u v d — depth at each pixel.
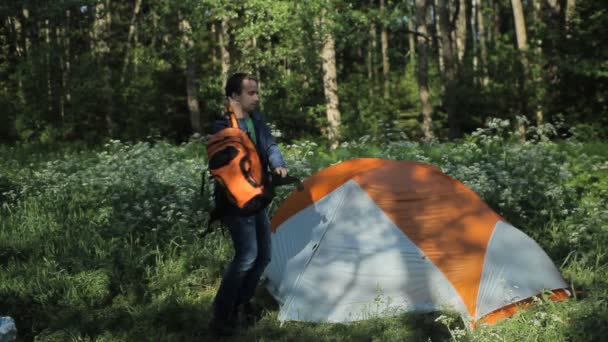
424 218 5.00
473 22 35.12
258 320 4.82
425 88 21.50
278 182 4.48
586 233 6.25
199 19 21.05
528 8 30.84
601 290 4.95
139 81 24.83
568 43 17.31
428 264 4.76
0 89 24.17
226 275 4.44
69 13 28.00
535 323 4.11
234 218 4.32
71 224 7.28
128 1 34.94
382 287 4.75
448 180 5.36
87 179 8.77
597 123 16.45
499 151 10.05
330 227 5.03
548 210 7.07
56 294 5.22
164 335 4.53
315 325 4.66
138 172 8.55
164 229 6.84
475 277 4.66
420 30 21.44
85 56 24.09
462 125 20.70
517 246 4.96
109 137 22.22
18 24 27.95
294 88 23.08
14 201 8.55
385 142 12.05
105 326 4.67
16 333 4.24
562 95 17.48
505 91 18.86
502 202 7.35
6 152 15.66
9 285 5.26
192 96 23.61
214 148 4.25
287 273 5.02
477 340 4.16
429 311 4.64
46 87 22.98
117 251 6.05
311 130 24.59
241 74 4.46
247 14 18.92
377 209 5.05
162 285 5.47
